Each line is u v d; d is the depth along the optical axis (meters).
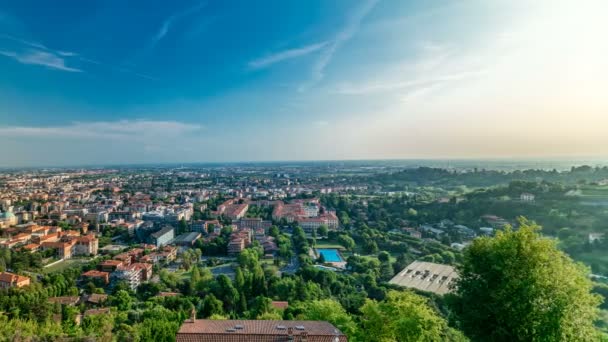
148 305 136.12
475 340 60.59
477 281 62.22
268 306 123.31
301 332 68.44
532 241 57.44
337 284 158.75
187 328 69.38
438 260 194.50
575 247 177.50
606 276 148.25
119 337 92.56
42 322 110.56
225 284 146.62
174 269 199.25
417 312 69.38
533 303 52.84
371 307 75.44
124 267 174.88
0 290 137.25
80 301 142.88
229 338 66.31
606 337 59.03
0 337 84.44
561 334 51.81
